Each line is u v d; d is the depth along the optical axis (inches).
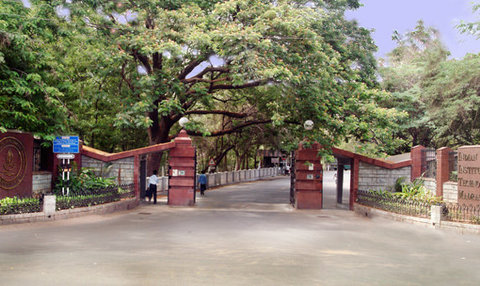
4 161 701.3
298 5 1058.1
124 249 441.1
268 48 871.7
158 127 1216.8
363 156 985.5
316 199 984.3
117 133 1269.7
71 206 719.1
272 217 797.9
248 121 1307.8
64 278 308.2
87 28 946.7
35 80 698.8
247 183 1953.7
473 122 1074.1
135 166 976.9
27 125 759.1
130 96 1032.2
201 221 713.0
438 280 331.6
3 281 298.4
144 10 965.8
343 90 1048.2
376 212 821.2
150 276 317.1
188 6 975.6
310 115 989.2
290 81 898.7
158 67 1092.5
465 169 695.7
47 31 796.6
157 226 642.2
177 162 1007.0
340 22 1211.9
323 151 945.5
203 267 352.5
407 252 459.5
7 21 697.6
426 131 1385.3
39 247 447.2
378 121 1050.1
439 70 1170.6
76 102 1136.8
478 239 556.1
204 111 1258.6
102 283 295.1
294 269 351.6
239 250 445.7
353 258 413.1
